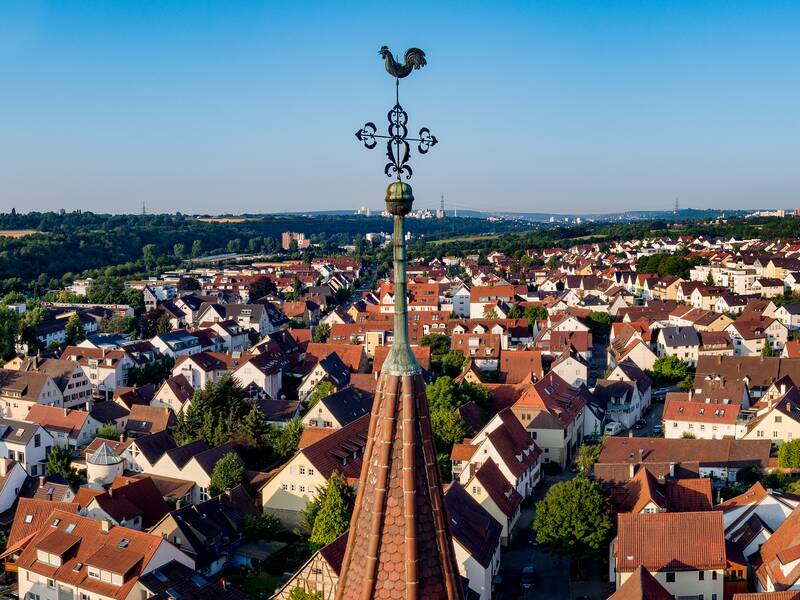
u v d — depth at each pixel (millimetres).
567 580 76625
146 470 101000
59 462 101438
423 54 14977
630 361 145250
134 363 161000
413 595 14078
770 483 90438
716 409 114562
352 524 15133
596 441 118688
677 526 67938
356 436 97562
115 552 68000
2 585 74812
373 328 178875
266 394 142625
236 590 65562
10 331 183625
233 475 93062
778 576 61812
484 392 121188
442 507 14688
